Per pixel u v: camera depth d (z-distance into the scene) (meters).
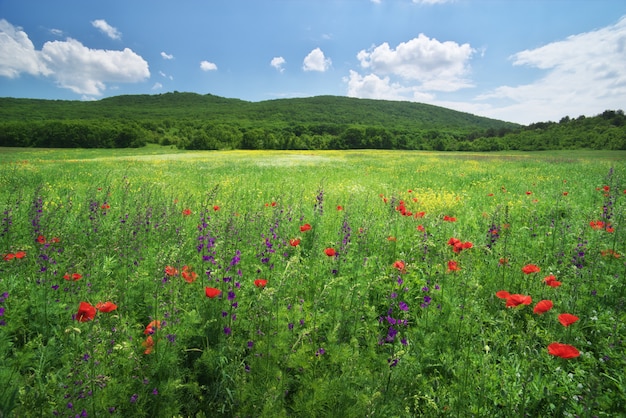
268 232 5.18
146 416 2.26
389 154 51.78
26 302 3.03
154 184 11.76
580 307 3.39
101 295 3.17
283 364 2.41
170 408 2.19
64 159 34.25
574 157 41.78
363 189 12.05
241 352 2.70
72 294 3.29
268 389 2.16
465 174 18.88
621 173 15.41
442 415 2.34
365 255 4.77
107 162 27.44
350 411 2.12
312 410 2.14
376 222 6.41
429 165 26.39
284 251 4.72
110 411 2.08
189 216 6.61
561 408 2.37
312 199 9.67
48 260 3.65
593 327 3.18
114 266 4.13
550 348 2.03
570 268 4.16
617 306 3.46
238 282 3.35
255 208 7.23
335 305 3.23
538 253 5.15
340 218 7.13
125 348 2.34
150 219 5.94
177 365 2.54
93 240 5.09
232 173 18.80
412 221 6.86
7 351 2.51
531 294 3.81
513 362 2.68
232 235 4.17
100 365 2.23
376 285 3.75
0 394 1.92
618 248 4.80
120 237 4.79
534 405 2.32
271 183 13.70
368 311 3.08
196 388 2.38
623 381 2.40
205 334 2.88
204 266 3.77
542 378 2.51
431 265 4.16
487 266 4.67
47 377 2.18
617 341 2.92
